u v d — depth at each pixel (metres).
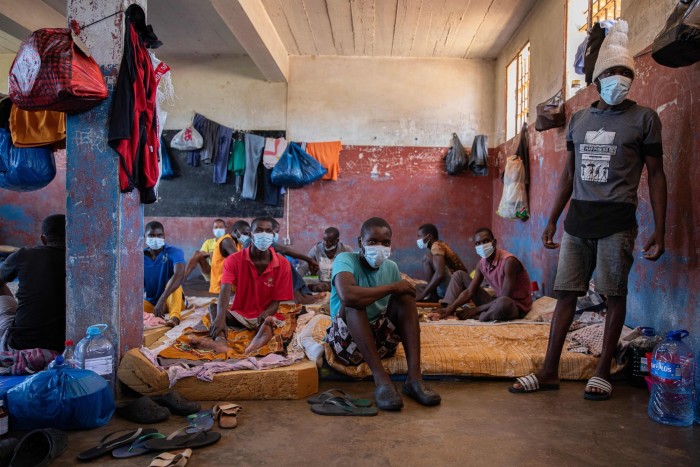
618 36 2.71
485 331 3.73
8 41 7.52
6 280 2.91
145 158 2.93
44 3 6.19
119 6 2.76
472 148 7.87
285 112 8.11
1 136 3.26
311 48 7.75
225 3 5.18
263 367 2.78
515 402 2.70
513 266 4.18
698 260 2.89
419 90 8.04
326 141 8.05
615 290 2.73
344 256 2.88
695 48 2.52
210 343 3.13
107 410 2.43
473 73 8.01
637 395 2.81
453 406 2.63
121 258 2.79
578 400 2.73
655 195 2.71
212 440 2.16
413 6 6.16
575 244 2.87
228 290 3.41
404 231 8.05
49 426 2.28
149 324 3.65
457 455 2.07
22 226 7.99
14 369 2.62
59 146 3.33
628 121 2.73
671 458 2.05
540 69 5.91
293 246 8.07
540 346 3.34
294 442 2.19
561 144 5.17
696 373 2.74
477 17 6.47
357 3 6.09
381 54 7.94
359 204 8.05
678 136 3.11
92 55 2.77
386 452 2.10
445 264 5.34
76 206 2.77
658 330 3.33
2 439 2.18
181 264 4.03
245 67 8.12
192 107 8.16
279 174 7.63
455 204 8.02
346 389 2.91
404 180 8.05
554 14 5.45
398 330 2.89
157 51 7.92
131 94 2.73
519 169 6.22
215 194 8.12
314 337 3.33
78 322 2.76
